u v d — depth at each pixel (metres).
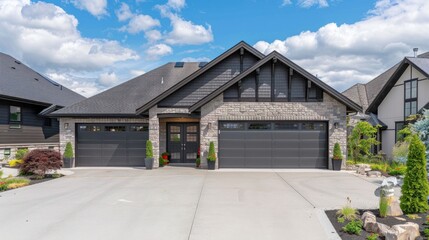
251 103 15.01
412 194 6.88
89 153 16.53
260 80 15.12
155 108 15.94
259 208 7.83
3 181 11.19
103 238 5.85
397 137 19.89
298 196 9.20
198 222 6.75
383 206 6.69
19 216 7.25
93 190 10.20
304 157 15.02
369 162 17.84
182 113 15.60
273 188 10.39
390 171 13.45
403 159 13.27
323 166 14.97
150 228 6.38
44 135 21.47
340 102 14.84
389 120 21.75
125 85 19.06
